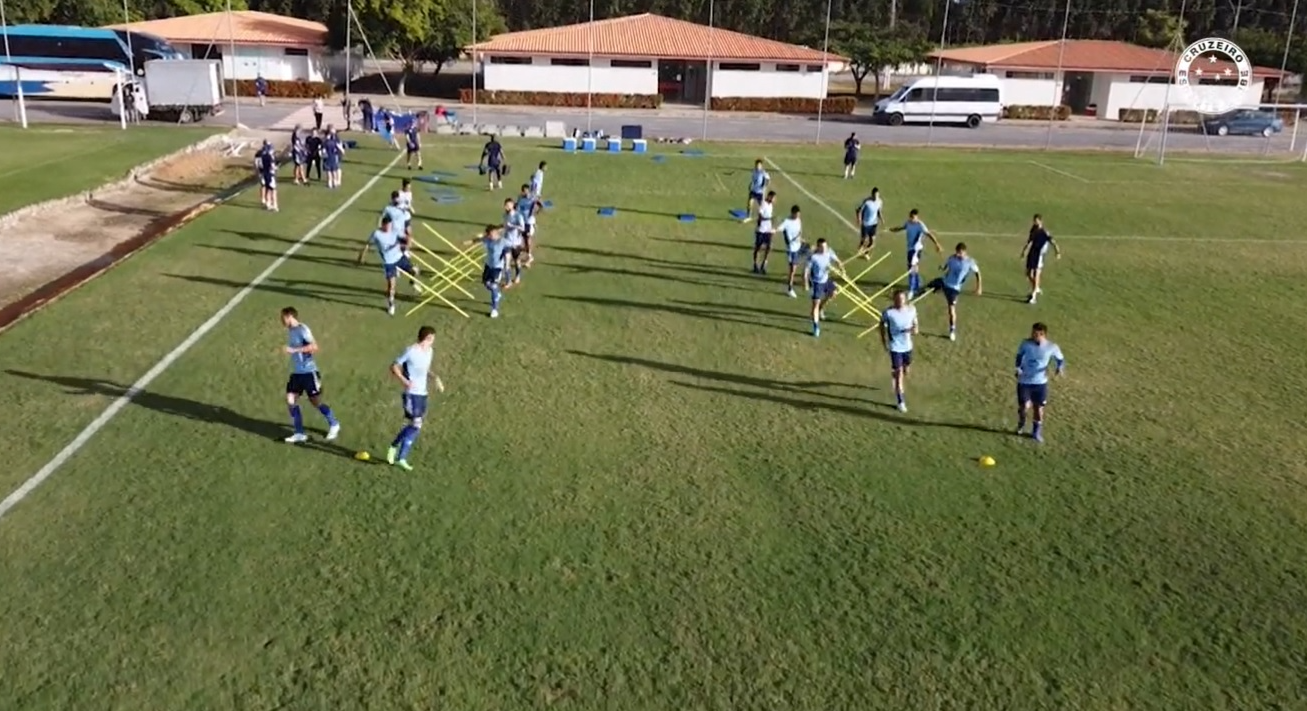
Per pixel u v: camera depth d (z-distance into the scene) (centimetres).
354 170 3422
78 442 1245
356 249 2297
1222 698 851
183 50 5731
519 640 888
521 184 3303
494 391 1478
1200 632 941
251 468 1196
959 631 927
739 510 1139
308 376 1241
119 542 1022
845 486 1212
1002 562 1050
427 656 862
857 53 6938
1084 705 835
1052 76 6531
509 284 2059
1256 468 1313
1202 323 2011
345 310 1844
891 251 2573
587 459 1257
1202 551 1090
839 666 870
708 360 1661
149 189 2978
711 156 4125
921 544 1080
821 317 1939
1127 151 4809
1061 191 3594
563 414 1402
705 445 1316
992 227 2942
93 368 1495
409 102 5991
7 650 851
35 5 5600
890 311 1438
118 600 925
